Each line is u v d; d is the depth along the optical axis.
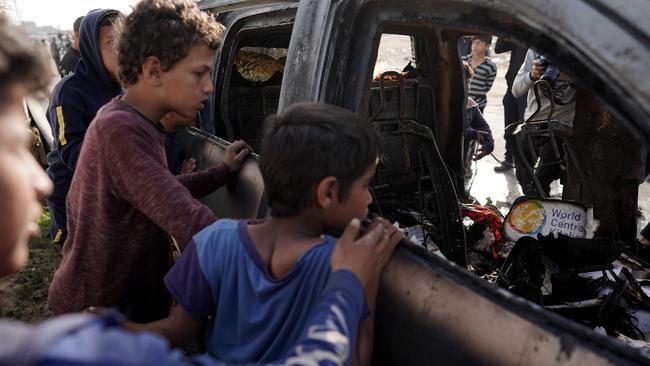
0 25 0.62
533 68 3.51
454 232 2.40
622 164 2.38
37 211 0.65
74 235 1.52
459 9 1.11
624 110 0.83
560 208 2.28
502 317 0.90
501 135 6.71
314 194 0.98
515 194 4.50
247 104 2.67
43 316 3.09
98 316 0.57
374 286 1.02
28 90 0.64
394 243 1.07
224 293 1.05
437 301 0.99
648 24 0.83
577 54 0.88
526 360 0.85
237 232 1.06
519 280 1.93
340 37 1.40
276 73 2.73
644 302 1.97
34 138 4.17
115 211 1.38
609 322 1.85
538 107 2.62
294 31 1.57
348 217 1.04
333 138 0.96
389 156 2.61
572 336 0.82
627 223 2.44
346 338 0.81
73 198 1.47
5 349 0.50
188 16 1.34
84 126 2.00
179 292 1.10
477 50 5.13
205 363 0.68
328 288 0.89
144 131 1.33
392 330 1.06
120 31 1.40
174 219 1.24
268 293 0.98
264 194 1.54
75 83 2.02
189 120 1.55
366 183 1.03
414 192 2.67
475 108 4.05
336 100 1.41
